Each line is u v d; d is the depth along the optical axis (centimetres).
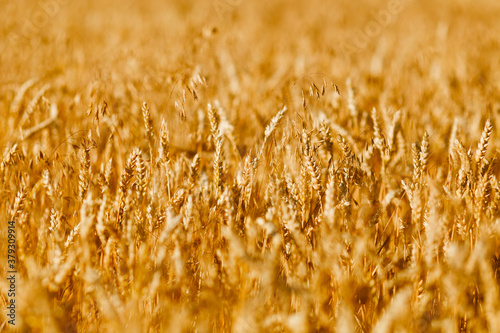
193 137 367
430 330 315
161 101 390
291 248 325
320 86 404
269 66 542
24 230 328
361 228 325
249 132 385
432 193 316
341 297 316
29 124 376
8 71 439
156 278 312
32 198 336
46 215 329
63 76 437
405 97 422
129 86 380
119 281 319
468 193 336
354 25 1017
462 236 329
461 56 596
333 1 1627
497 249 332
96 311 323
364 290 319
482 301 328
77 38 760
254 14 1262
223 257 321
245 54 623
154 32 848
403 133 375
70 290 329
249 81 448
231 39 630
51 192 330
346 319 306
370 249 327
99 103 348
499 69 561
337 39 817
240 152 363
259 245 330
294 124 338
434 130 386
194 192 343
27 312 308
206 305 312
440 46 677
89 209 316
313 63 524
